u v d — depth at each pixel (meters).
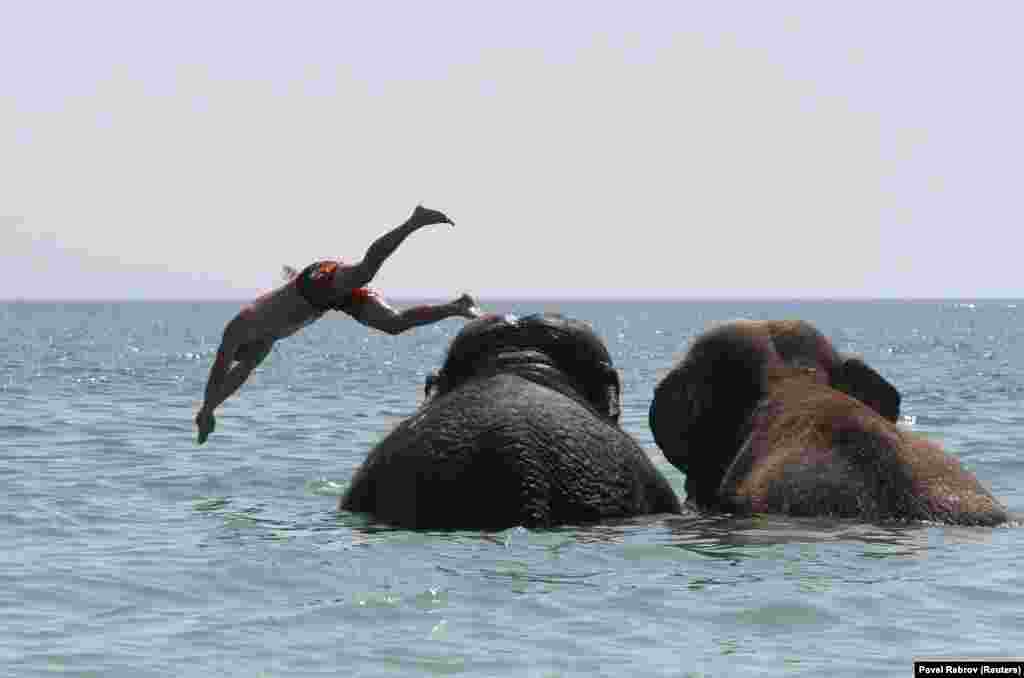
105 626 30.00
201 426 43.38
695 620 30.16
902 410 95.94
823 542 37.97
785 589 32.84
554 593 32.53
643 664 26.77
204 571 35.50
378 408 99.81
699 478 47.38
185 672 26.39
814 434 43.00
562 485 40.69
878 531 39.31
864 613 30.72
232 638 28.81
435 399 45.28
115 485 55.12
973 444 70.25
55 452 67.75
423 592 32.69
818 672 26.17
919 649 27.91
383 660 27.11
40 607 31.86
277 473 59.56
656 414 48.44
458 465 40.81
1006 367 167.75
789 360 46.97
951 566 35.31
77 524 44.34
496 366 44.97
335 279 41.38
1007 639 28.64
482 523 40.12
